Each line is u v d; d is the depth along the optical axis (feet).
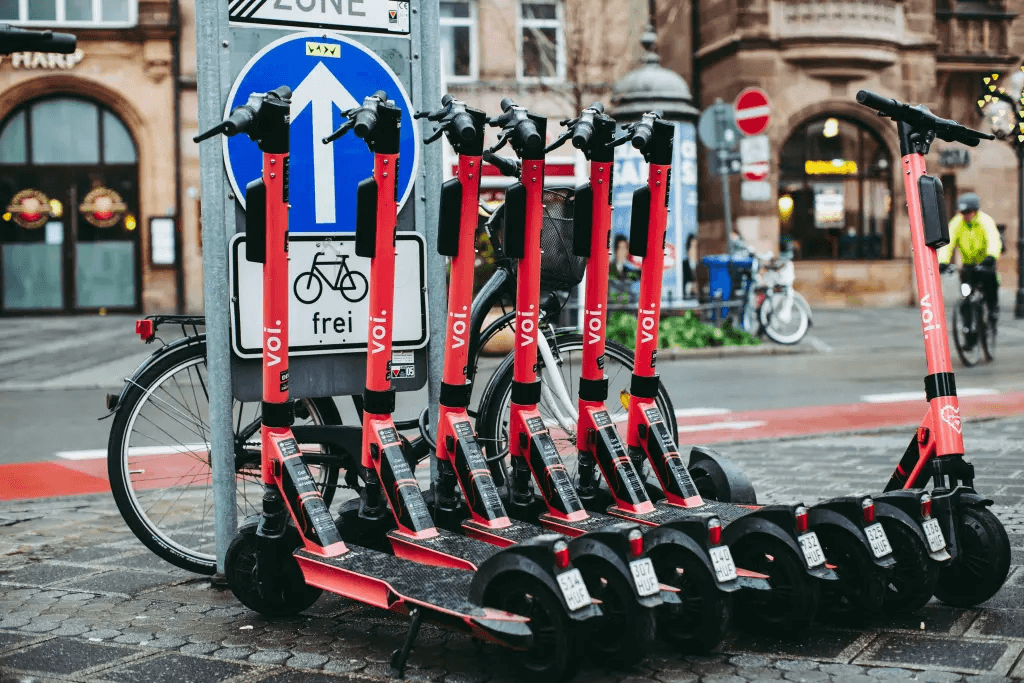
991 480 18.40
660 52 84.43
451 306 11.37
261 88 12.46
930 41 75.25
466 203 10.95
